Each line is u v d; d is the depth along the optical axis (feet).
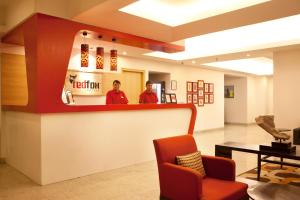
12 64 16.30
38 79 11.64
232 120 41.39
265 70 37.70
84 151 13.55
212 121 33.81
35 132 12.52
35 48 11.80
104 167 14.43
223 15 14.10
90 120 13.76
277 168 15.30
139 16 15.03
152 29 15.66
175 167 8.56
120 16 14.07
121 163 15.24
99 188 11.89
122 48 19.40
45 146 12.15
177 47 18.04
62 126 12.69
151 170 14.75
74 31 12.71
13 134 15.20
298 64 20.07
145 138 16.53
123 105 14.97
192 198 7.95
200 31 15.21
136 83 24.97
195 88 31.27
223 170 9.42
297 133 18.40
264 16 12.49
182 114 19.04
